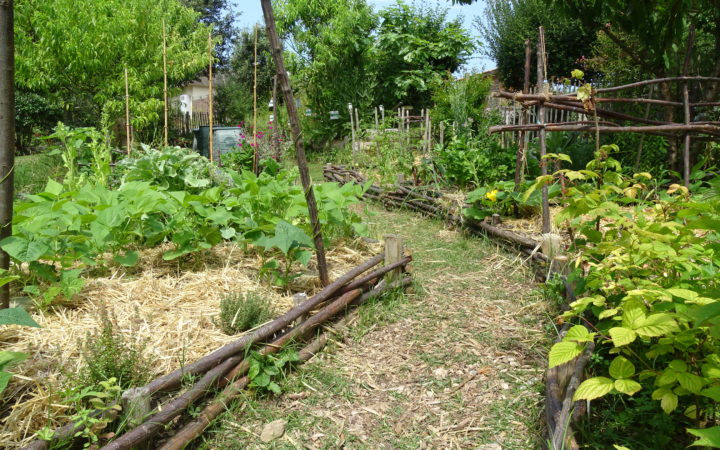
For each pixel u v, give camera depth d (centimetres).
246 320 301
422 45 1941
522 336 321
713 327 147
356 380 275
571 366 224
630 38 856
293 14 1842
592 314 284
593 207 256
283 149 1233
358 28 1817
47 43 1207
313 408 250
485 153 758
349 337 322
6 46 260
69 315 299
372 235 550
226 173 662
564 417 190
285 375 273
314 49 1852
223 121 2809
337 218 420
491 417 240
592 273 254
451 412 246
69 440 190
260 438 226
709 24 733
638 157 626
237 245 447
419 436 229
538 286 399
